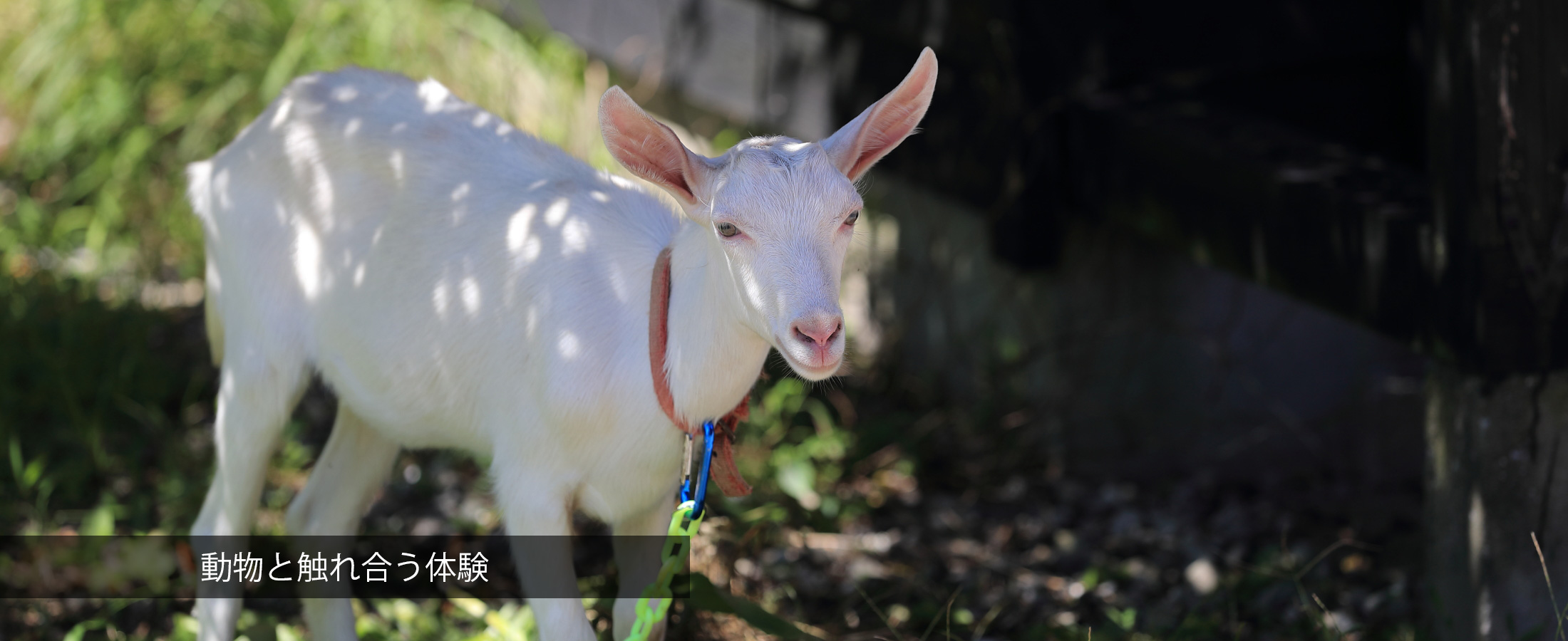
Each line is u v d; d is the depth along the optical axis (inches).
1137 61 169.0
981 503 174.1
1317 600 125.8
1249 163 141.7
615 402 98.1
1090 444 185.5
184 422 182.4
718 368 95.3
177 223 238.4
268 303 115.8
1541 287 110.3
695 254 95.6
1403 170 138.3
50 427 174.6
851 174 95.0
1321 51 175.8
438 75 230.2
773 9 211.5
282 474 168.1
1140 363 181.9
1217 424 179.0
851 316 227.5
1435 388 122.6
